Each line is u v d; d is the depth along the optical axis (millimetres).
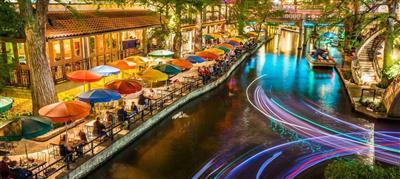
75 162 14516
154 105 22406
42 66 17844
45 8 17391
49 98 18188
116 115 19344
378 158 17828
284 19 59000
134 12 32844
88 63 25297
